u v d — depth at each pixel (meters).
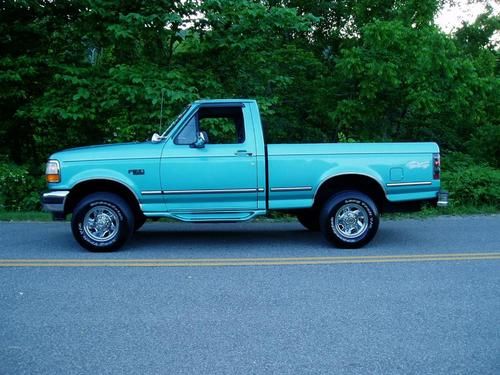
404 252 7.81
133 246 8.27
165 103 11.83
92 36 12.83
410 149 8.10
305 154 7.93
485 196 12.38
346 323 4.89
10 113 13.73
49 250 7.93
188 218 7.95
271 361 4.10
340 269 6.79
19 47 13.41
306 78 16.91
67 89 12.68
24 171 12.27
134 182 7.84
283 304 5.41
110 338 4.53
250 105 8.04
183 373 3.90
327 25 19.09
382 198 8.27
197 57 13.09
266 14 12.46
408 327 4.79
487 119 17.14
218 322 4.91
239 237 9.05
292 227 10.10
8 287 5.97
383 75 13.47
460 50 16.72
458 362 4.08
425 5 14.85
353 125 15.72
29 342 4.43
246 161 7.90
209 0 12.03
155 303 5.42
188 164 7.87
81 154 7.86
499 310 5.25
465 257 7.48
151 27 12.33
